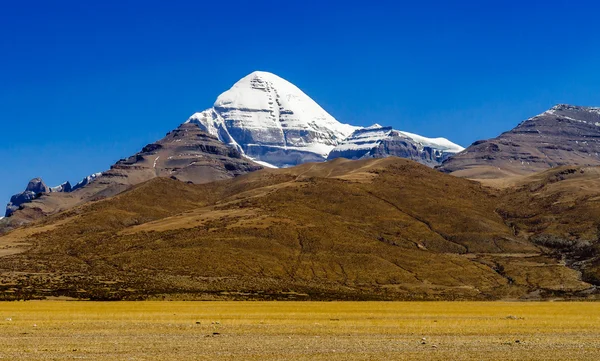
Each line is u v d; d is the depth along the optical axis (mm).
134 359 68625
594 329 97625
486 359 70875
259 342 80375
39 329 92562
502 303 185625
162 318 112125
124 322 103438
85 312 127500
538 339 85688
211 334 87562
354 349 75750
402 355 72312
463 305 167750
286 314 124375
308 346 77438
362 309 143500
